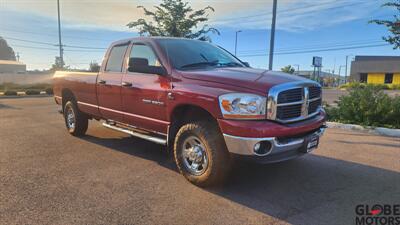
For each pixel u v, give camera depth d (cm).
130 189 371
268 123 324
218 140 355
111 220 294
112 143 604
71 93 650
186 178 394
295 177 419
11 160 482
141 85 444
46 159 491
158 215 306
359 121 801
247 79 351
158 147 575
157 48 443
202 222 293
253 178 413
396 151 554
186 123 407
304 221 298
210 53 488
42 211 310
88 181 395
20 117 978
